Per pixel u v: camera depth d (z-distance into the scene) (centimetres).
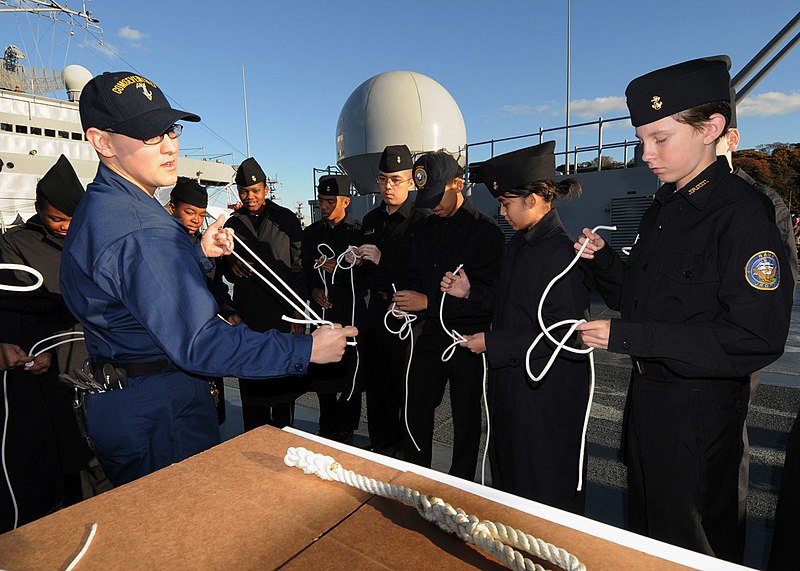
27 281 224
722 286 127
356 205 1344
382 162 319
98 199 136
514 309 196
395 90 1202
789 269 124
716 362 125
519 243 204
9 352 209
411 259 287
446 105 1226
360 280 355
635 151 1074
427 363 279
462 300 249
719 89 130
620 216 1071
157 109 136
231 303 347
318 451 105
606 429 364
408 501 80
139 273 126
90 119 136
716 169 138
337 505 84
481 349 195
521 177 189
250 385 329
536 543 69
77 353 244
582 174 1109
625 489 277
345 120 1268
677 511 139
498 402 199
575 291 185
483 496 87
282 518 80
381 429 341
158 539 75
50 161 1819
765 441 335
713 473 139
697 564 67
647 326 133
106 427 143
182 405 148
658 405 142
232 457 102
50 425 244
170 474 96
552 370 184
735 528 146
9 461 231
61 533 77
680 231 140
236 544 74
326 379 351
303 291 351
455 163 265
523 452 190
